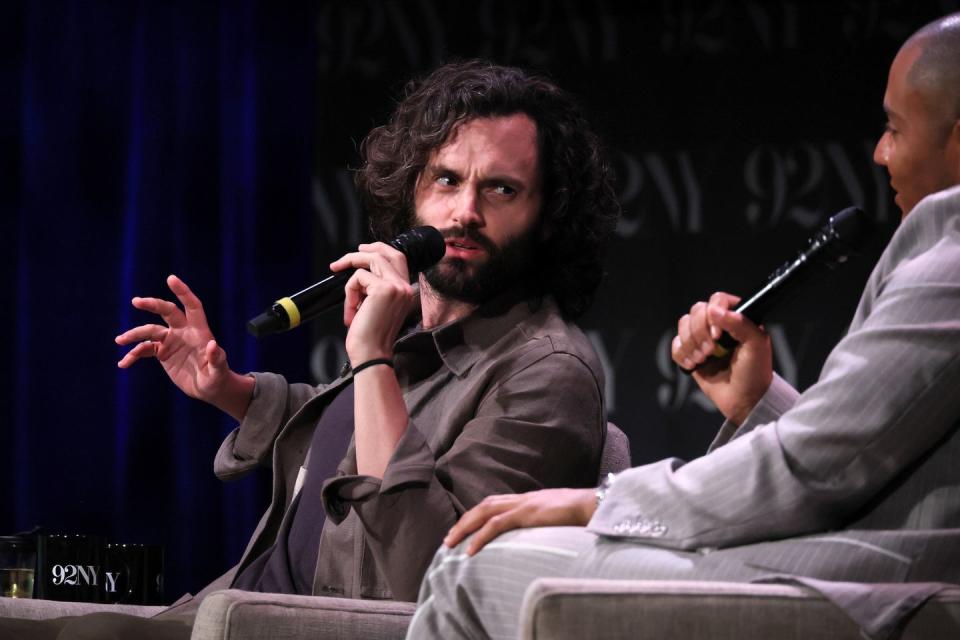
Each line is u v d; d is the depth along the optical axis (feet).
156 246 30.32
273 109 30.91
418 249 15.69
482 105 16.61
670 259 29.32
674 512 10.21
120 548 17.72
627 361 29.22
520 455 14.78
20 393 29.81
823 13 29.32
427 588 11.13
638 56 29.96
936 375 9.51
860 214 11.07
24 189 30.27
